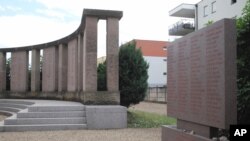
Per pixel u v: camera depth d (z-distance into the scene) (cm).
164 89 4081
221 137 674
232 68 607
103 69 1770
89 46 1628
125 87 1666
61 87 2219
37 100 2216
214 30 648
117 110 1439
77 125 1400
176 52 845
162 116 1898
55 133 1279
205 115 676
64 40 2184
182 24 4356
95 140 1123
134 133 1286
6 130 1332
